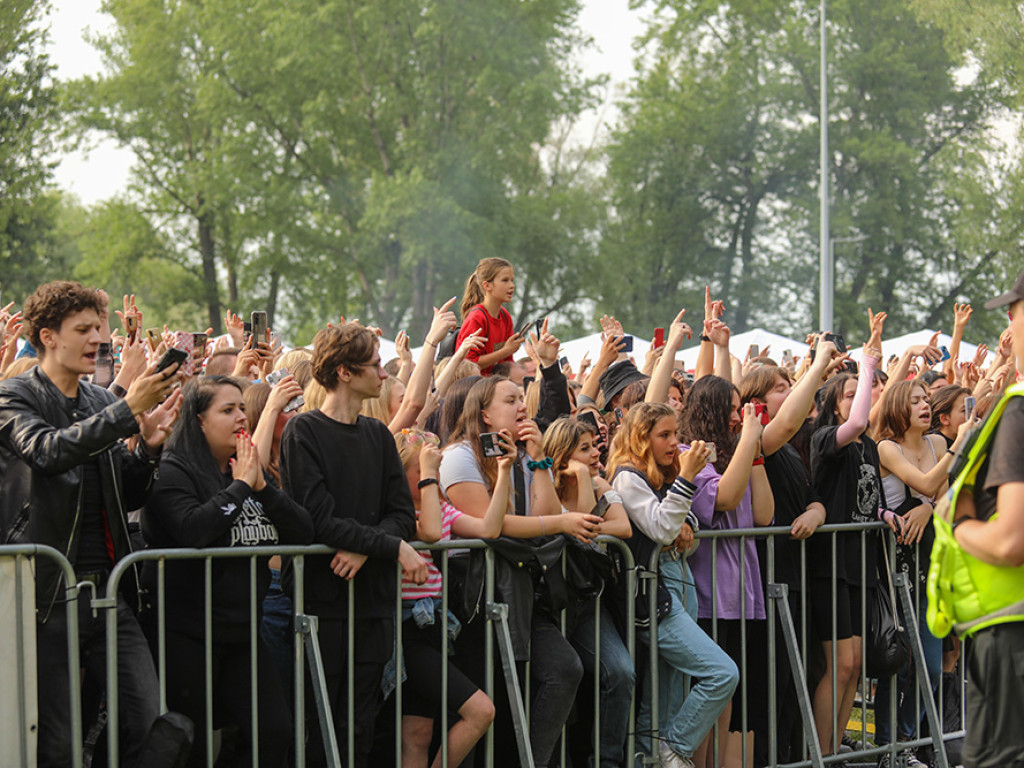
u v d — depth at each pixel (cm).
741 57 5475
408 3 4769
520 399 659
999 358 1023
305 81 4925
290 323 5369
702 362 910
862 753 780
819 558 776
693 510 723
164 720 514
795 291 5597
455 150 4822
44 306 525
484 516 627
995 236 4531
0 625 492
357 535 571
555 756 671
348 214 5069
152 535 562
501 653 620
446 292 4891
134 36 4919
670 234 5691
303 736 577
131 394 498
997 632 438
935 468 807
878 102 5228
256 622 565
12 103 4425
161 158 5050
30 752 495
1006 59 4394
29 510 505
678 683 701
